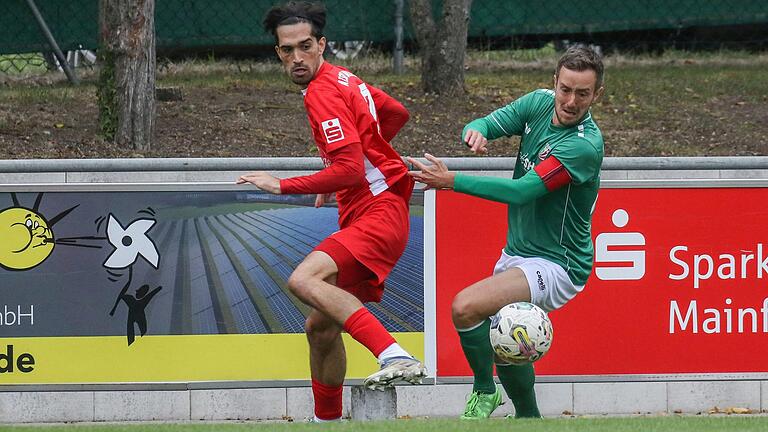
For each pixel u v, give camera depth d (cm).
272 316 2481
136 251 2469
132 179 2595
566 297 2053
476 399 2059
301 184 1844
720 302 2512
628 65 4416
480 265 2489
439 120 3584
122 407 2595
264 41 4197
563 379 2514
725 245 2505
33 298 2467
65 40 4116
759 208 2500
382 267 1925
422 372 1816
